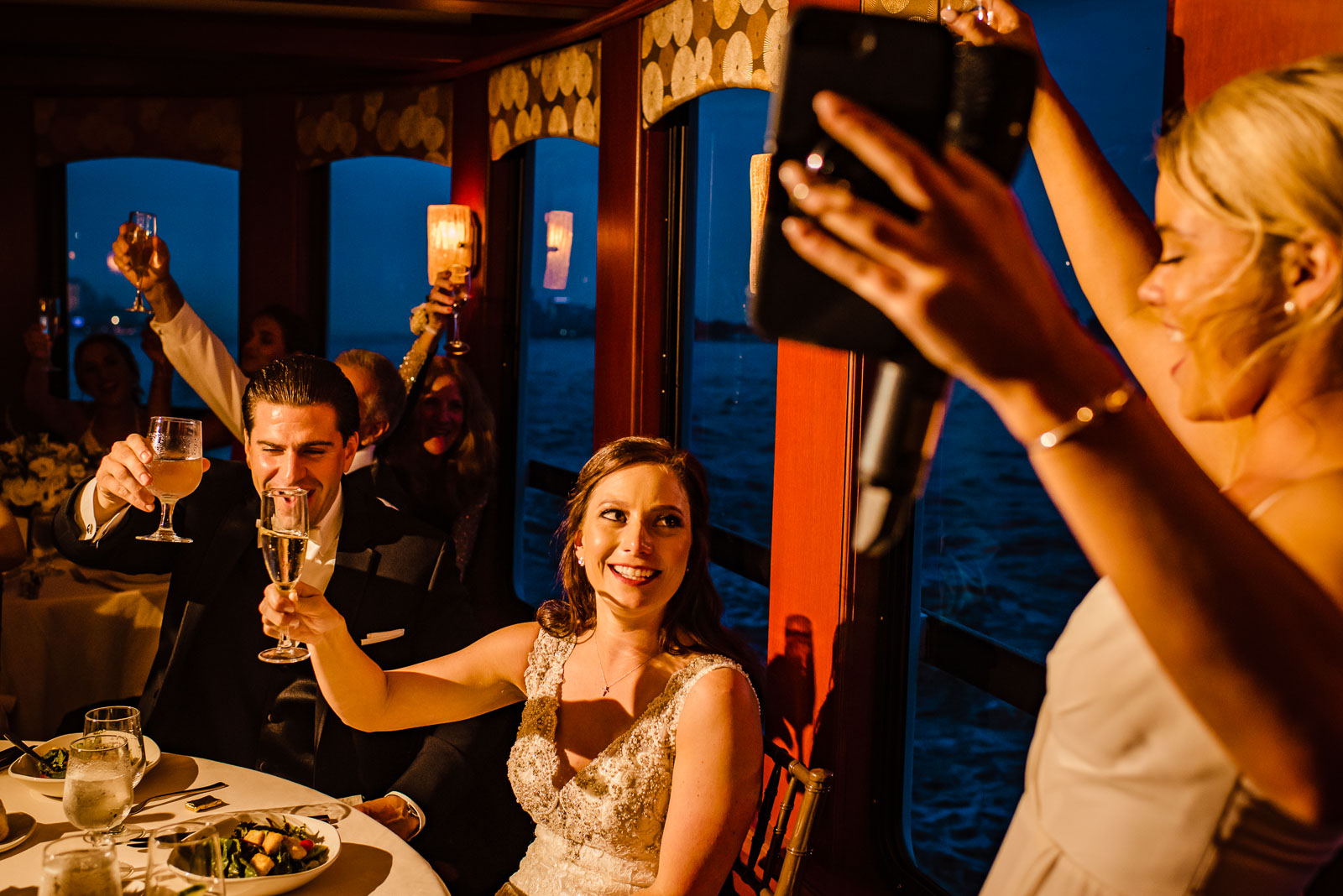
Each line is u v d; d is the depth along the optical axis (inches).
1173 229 26.5
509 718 90.1
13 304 242.5
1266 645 17.1
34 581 127.3
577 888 70.2
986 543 159.5
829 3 102.6
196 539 90.9
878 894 100.5
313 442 84.5
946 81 16.5
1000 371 15.7
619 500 74.1
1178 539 16.8
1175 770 29.3
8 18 199.9
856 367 98.3
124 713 69.8
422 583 92.2
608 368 163.5
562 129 174.1
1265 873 28.8
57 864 45.4
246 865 58.8
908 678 103.2
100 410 199.9
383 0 164.2
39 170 245.0
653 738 70.6
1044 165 45.5
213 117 236.2
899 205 15.5
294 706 87.4
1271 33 52.1
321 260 238.5
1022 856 34.5
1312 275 23.9
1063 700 33.0
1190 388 27.1
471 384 172.1
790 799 75.5
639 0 146.4
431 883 61.0
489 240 199.9
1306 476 25.0
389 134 217.3
